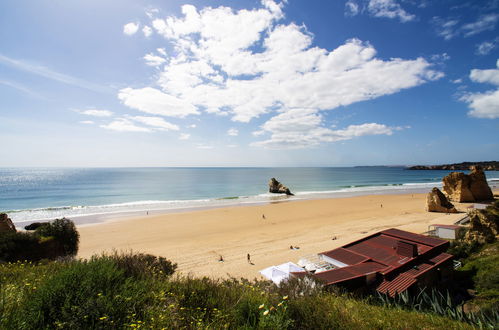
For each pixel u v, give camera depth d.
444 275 14.61
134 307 3.38
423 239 17.81
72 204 59.47
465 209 44.44
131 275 4.95
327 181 132.62
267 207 52.53
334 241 27.06
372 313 4.62
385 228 32.50
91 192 83.00
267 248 25.38
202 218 41.94
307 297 4.71
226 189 94.00
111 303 3.21
